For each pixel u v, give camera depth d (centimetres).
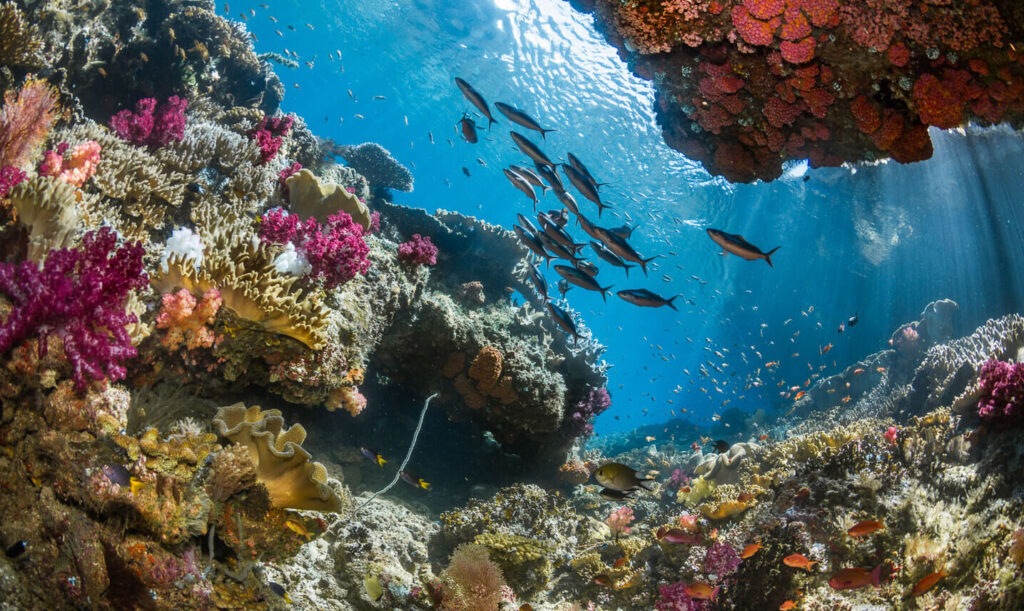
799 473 700
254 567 413
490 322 954
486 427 958
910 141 429
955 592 487
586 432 1020
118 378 443
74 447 329
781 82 439
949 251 2628
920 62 397
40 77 665
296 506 429
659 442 2070
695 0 406
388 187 1376
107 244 346
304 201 747
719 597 630
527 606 577
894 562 555
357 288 705
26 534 280
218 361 498
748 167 505
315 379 555
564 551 770
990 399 656
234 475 394
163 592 330
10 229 381
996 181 2130
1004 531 489
